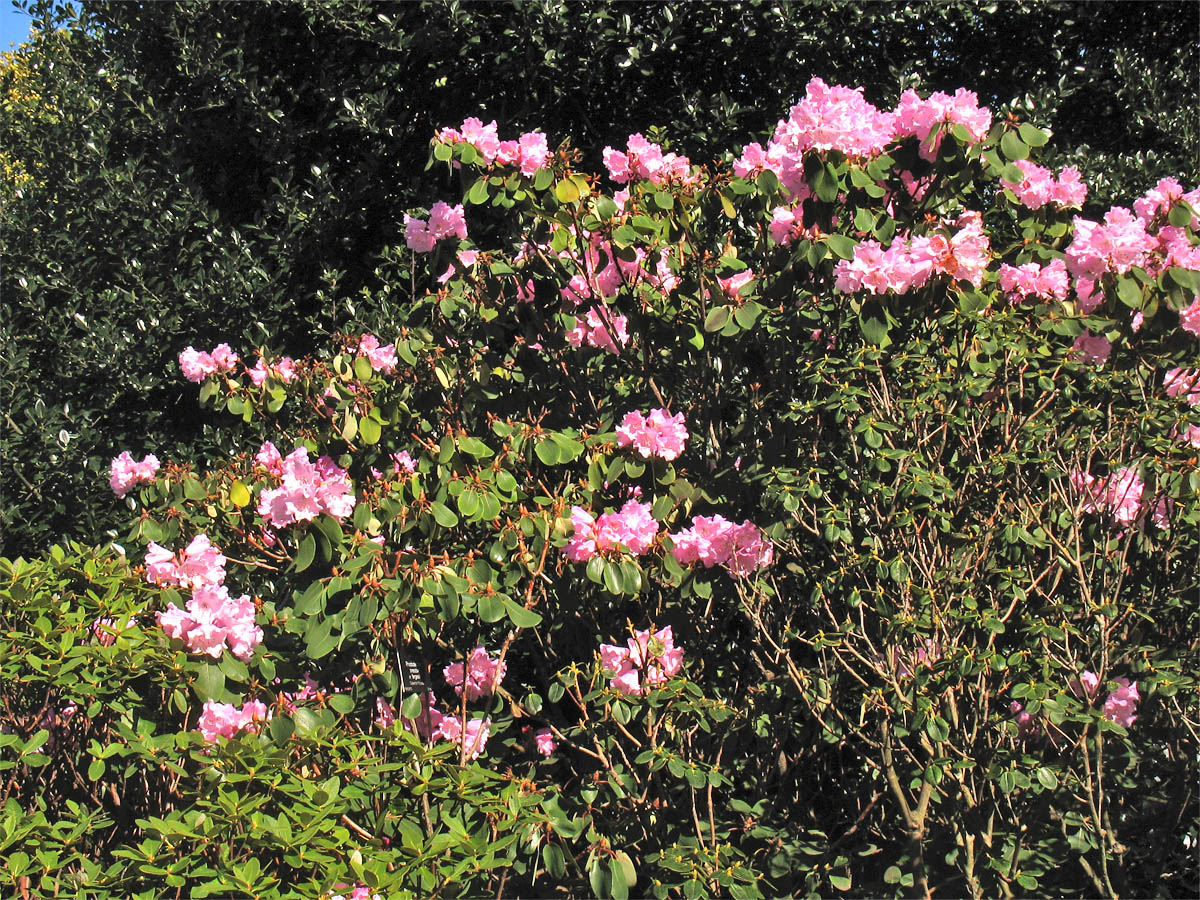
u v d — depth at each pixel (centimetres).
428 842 235
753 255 324
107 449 558
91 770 244
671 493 293
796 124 269
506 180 309
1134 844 302
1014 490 297
